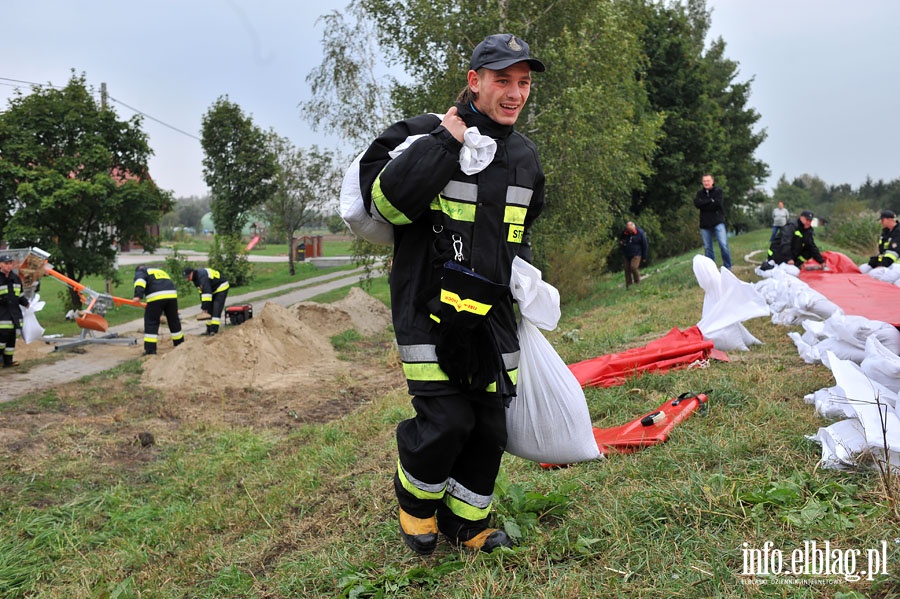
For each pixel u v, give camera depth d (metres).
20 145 18.78
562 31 15.10
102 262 20.16
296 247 48.12
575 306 15.94
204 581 4.07
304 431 7.46
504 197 2.98
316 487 5.23
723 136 34.97
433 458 3.03
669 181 31.14
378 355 12.65
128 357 12.84
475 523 3.34
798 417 4.47
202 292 14.96
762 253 18.27
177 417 8.57
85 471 6.66
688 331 7.07
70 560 4.88
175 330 13.41
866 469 3.49
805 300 7.33
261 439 7.46
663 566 2.87
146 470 6.75
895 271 10.20
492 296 2.88
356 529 4.06
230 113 30.48
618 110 16.17
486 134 2.99
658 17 30.97
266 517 4.82
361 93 16.41
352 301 15.80
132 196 19.58
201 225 104.31
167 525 5.17
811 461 3.72
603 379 6.20
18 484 6.29
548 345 3.37
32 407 8.95
